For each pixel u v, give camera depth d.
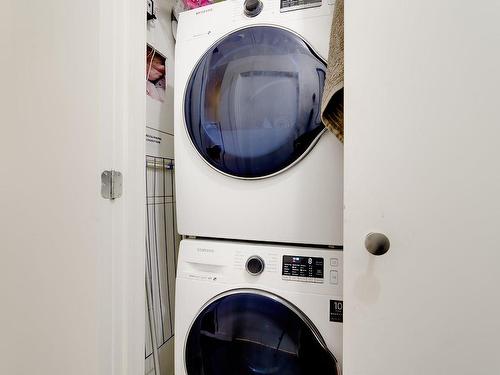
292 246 0.85
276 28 0.88
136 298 0.81
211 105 0.94
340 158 0.80
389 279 0.53
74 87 0.71
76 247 0.71
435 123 0.50
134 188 0.80
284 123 0.85
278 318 0.83
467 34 0.48
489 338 0.48
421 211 0.51
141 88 0.81
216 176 0.92
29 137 0.74
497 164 0.47
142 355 0.82
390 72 0.52
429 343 0.51
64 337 0.72
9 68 0.74
